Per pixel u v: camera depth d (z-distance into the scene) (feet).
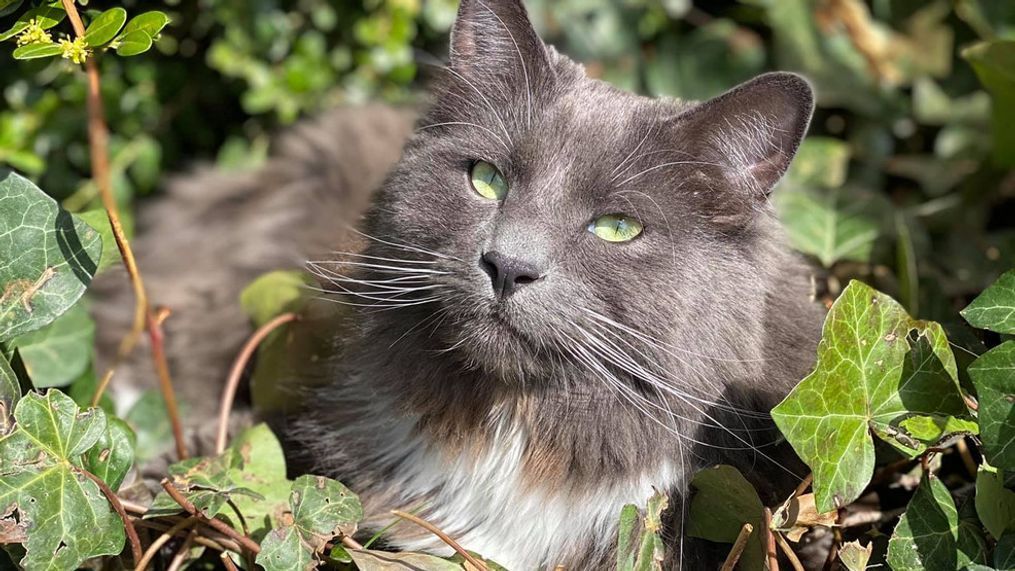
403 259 1.89
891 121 2.80
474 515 1.93
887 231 2.40
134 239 2.61
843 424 1.76
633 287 1.83
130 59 2.57
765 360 1.90
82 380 2.03
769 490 1.89
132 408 2.17
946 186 2.69
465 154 1.90
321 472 2.02
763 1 2.74
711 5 2.82
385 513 1.93
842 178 2.67
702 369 1.85
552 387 1.86
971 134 2.74
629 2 2.75
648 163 1.85
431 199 1.89
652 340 1.83
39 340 1.99
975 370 1.73
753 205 1.88
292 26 2.65
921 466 1.84
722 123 1.86
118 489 1.82
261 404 2.15
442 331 1.86
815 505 1.76
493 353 1.82
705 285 1.85
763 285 1.90
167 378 2.03
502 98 1.92
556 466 1.88
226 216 2.57
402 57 2.69
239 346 2.33
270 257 2.42
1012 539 1.73
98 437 1.76
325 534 1.78
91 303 2.44
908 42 2.78
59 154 2.58
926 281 2.28
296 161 2.56
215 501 1.79
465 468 1.92
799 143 1.87
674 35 2.79
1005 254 2.39
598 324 1.82
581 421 1.86
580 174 1.84
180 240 2.56
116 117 2.60
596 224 1.84
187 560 1.88
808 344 1.95
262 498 1.83
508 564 1.91
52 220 1.79
